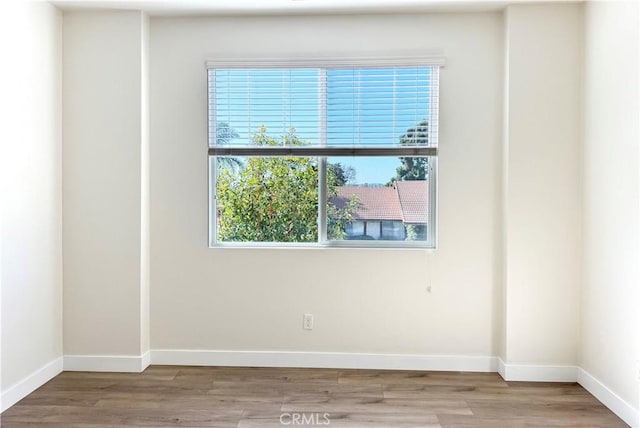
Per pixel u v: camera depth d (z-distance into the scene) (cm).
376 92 310
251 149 314
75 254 305
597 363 268
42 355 285
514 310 293
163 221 315
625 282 242
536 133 290
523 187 292
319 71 312
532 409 253
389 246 316
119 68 302
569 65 288
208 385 283
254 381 289
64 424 234
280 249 312
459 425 235
